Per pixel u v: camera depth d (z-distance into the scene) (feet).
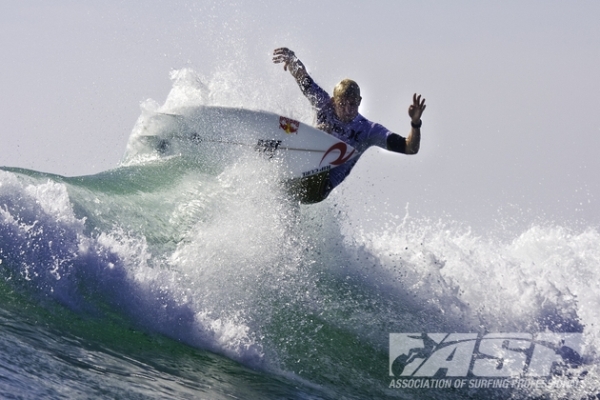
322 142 99.09
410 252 102.06
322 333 78.64
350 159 99.04
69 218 69.26
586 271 116.67
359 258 97.55
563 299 94.68
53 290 63.98
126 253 70.59
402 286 93.97
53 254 66.08
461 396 74.74
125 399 50.29
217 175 99.96
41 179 82.79
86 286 65.98
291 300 82.79
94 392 49.80
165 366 59.67
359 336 80.94
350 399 66.74
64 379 50.37
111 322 64.18
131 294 67.46
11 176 69.31
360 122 98.58
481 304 93.30
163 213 88.79
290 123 99.91
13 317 58.75
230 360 66.64
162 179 97.30
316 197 101.24
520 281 97.04
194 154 103.35
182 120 104.06
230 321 72.28
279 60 100.07
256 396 59.21
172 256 80.74
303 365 71.46
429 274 95.55
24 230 66.13
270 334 74.74
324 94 100.12
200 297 73.87
